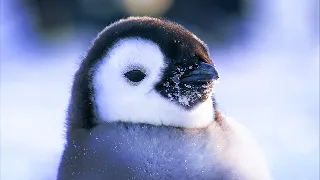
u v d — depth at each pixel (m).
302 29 32.91
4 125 17.58
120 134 7.12
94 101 7.40
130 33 7.45
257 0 35.31
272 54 27.92
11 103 20.11
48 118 18.25
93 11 31.78
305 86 21.11
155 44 7.40
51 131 16.94
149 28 7.50
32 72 25.02
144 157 6.98
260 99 19.39
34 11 34.78
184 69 7.41
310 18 34.06
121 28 7.53
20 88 22.30
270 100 19.30
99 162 7.00
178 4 31.48
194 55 7.49
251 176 7.13
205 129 7.29
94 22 31.84
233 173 7.03
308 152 14.34
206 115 7.41
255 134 15.81
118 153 7.00
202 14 32.06
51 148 15.54
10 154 15.16
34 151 15.32
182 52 7.45
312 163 13.70
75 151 7.25
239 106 18.52
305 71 23.84
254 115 17.52
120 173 6.92
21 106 19.62
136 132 7.14
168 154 7.00
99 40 7.57
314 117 17.19
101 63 7.42
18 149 15.48
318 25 32.97
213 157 7.04
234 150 7.19
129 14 30.70
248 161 7.22
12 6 36.22
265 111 17.97
